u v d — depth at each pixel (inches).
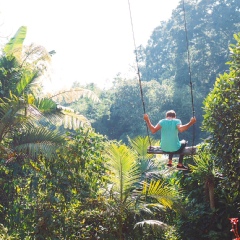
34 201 495.2
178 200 539.2
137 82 1664.6
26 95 495.8
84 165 508.4
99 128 1609.3
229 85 445.4
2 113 493.7
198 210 562.9
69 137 512.4
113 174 521.0
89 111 1621.6
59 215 498.9
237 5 1791.3
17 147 476.1
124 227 529.3
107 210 506.9
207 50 1754.4
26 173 497.4
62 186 492.7
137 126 1583.4
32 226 488.7
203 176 549.0
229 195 544.4
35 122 503.2
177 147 450.6
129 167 510.6
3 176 493.0
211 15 1807.3
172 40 1839.3
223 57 1727.4
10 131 486.0
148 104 1610.5
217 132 452.1
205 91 1657.2
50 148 472.4
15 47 567.5
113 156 509.4
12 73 519.8
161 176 590.6
